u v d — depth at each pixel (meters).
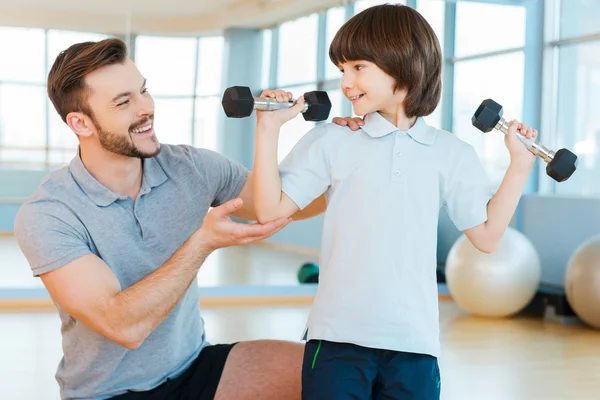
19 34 5.69
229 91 1.62
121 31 5.89
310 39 6.86
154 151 1.92
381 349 1.74
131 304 1.75
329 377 1.73
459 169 1.81
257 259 7.59
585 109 6.17
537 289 5.84
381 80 1.74
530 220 6.44
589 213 5.83
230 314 5.57
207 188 2.09
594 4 6.05
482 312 5.53
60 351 4.39
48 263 1.79
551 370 4.16
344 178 1.77
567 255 6.04
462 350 4.58
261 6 6.32
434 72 1.79
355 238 1.76
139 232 1.95
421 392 1.74
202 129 6.21
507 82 6.70
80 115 1.85
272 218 1.73
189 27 6.09
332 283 1.77
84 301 1.78
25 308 5.59
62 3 5.73
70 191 1.89
